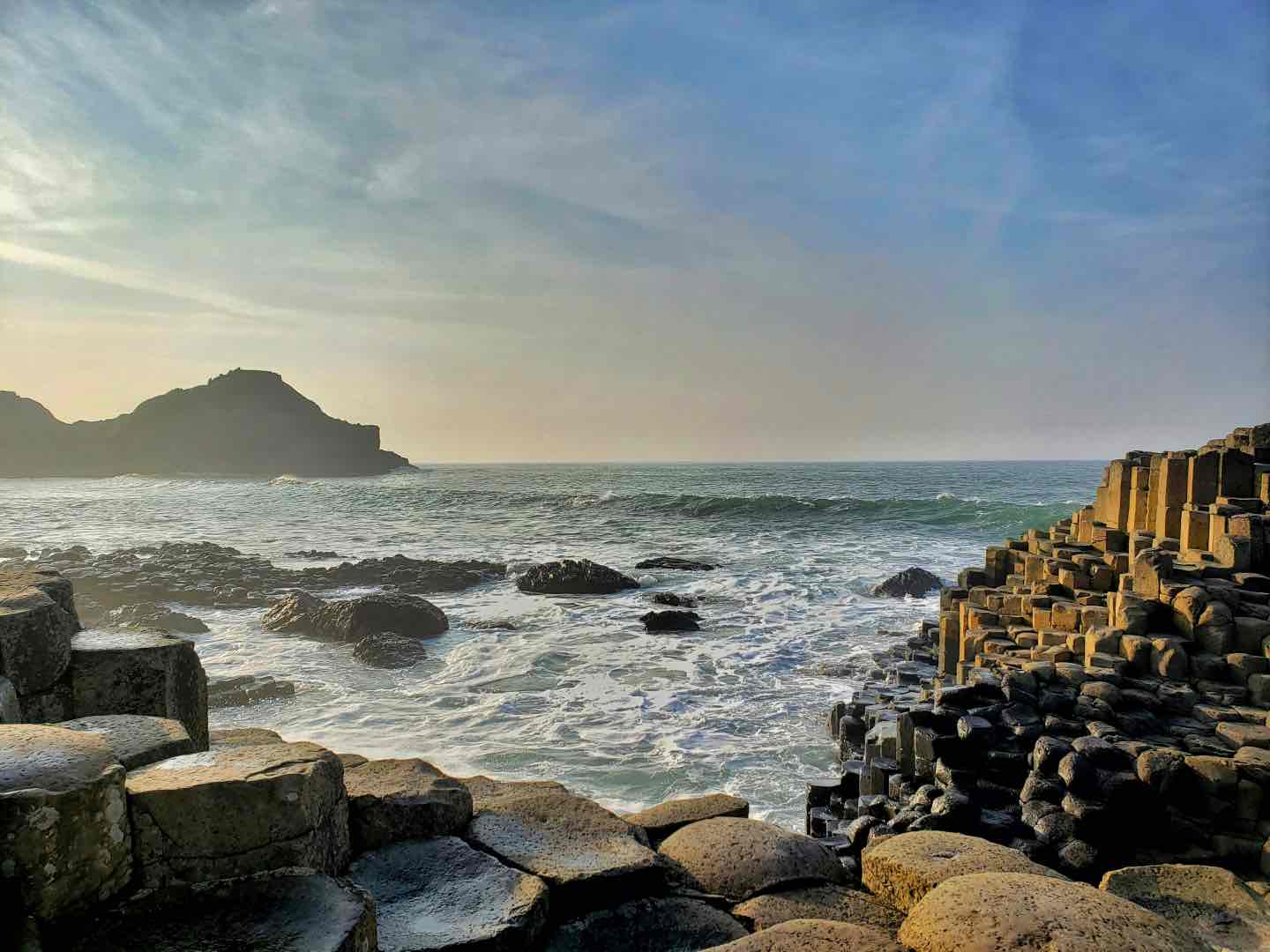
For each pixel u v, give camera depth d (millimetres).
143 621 17062
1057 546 12078
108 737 3055
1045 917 2744
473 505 55875
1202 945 2688
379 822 3461
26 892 2309
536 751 9977
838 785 8078
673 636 16297
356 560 29672
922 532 33625
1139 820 6242
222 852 2668
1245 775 6055
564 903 3367
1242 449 10727
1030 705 7398
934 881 3445
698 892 3650
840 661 14109
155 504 60844
